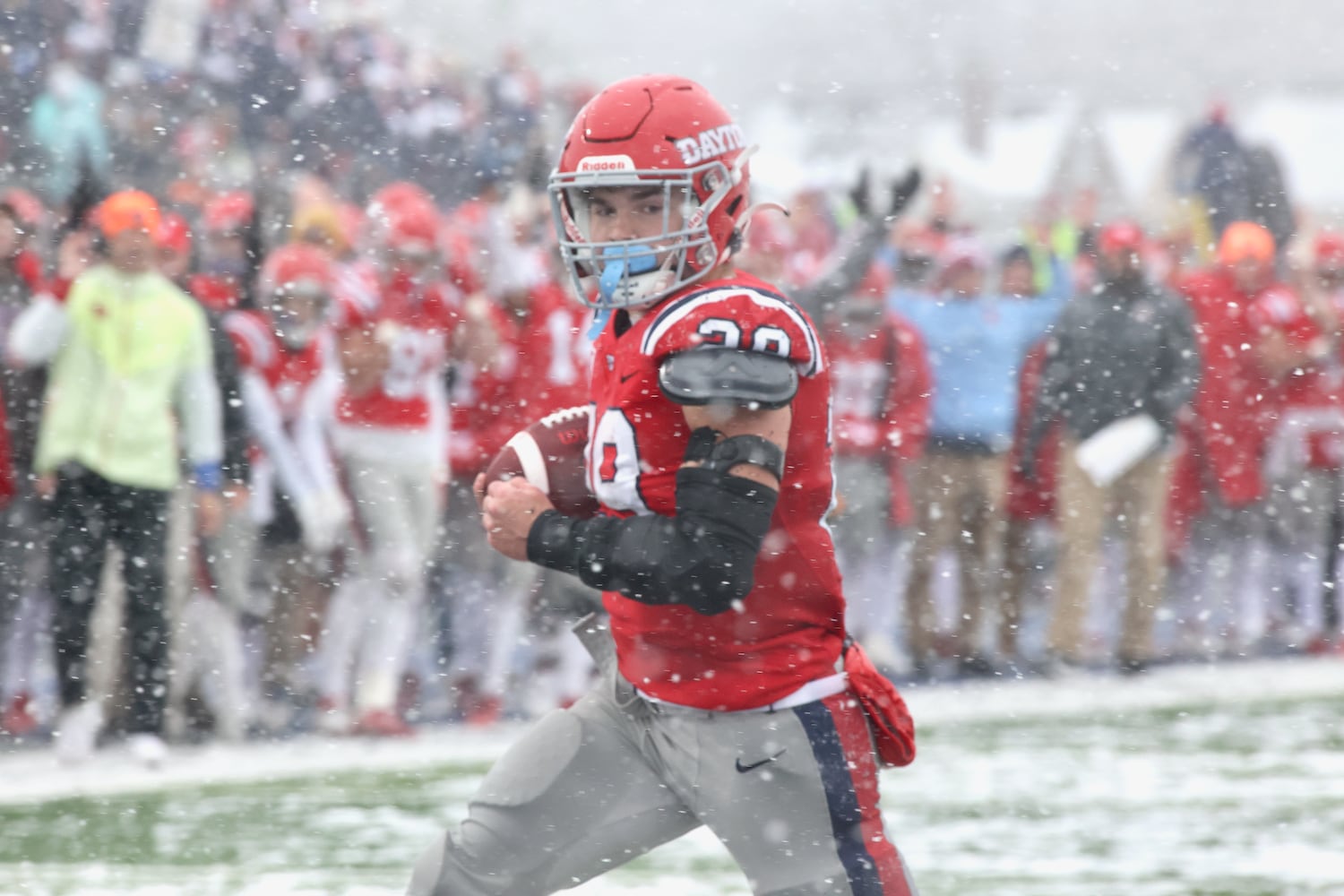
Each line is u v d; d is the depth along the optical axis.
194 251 23.91
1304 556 33.91
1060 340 29.81
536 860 11.04
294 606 25.33
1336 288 34.03
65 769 21.72
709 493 9.78
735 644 10.33
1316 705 27.05
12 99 36.25
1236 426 32.78
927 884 15.46
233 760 22.42
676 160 10.36
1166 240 37.53
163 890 15.34
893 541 30.00
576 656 26.83
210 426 23.20
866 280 29.27
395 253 24.56
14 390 23.06
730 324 9.84
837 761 10.38
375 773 21.56
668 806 11.02
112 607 22.67
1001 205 53.66
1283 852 16.73
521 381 25.67
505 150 46.56
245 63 42.81
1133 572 30.48
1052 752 22.84
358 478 24.41
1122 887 15.38
